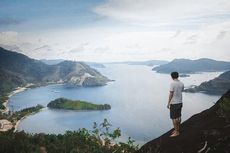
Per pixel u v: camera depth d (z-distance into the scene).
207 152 6.87
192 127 8.77
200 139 7.52
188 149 7.53
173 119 8.87
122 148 13.16
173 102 8.80
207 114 9.06
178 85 8.79
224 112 7.94
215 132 7.35
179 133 8.89
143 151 9.95
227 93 9.16
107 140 15.45
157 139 10.02
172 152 7.98
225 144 6.70
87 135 16.92
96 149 15.12
